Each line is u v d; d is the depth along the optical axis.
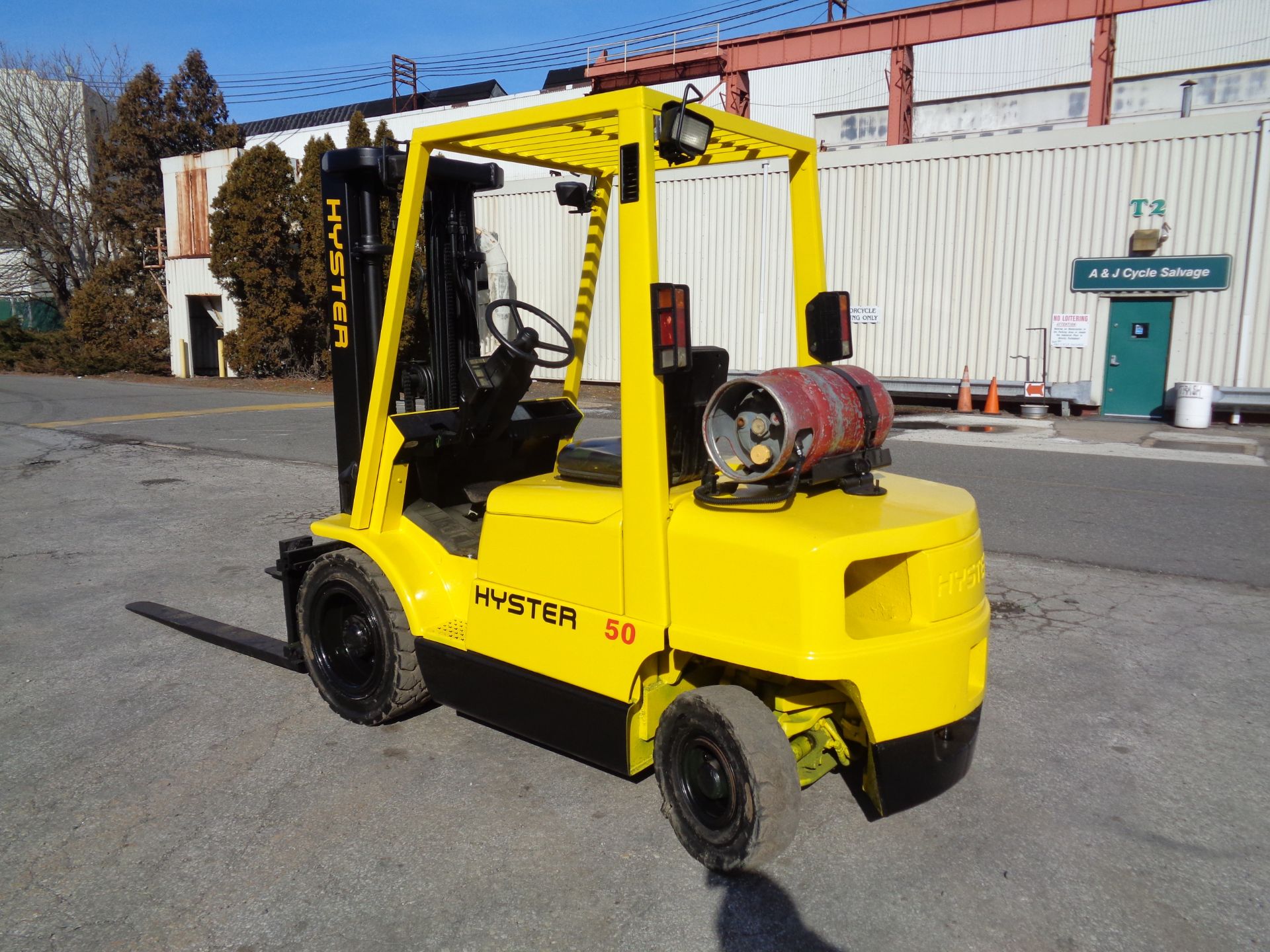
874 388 3.44
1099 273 15.55
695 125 3.11
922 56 27.78
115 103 43.00
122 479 10.82
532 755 4.09
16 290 40.94
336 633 4.55
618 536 3.24
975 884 3.15
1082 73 25.88
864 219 17.31
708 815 3.23
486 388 3.96
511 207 21.38
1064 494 9.15
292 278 24.81
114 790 3.83
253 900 3.09
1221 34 24.22
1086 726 4.34
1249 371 14.82
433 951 2.83
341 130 41.53
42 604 6.37
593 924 2.94
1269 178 14.27
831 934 2.89
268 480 10.73
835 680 2.84
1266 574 6.61
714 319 18.92
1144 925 2.94
